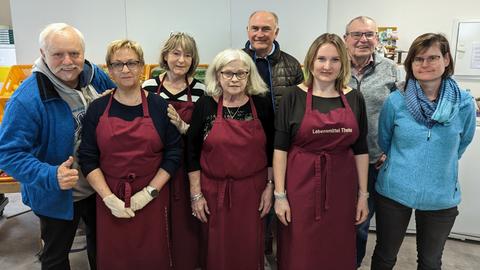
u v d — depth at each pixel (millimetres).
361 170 1660
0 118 2324
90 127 1526
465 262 2361
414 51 1533
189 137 1696
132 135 1503
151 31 2953
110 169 1530
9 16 3615
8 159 1373
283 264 1720
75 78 1539
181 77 1944
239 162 1636
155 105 1593
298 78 2088
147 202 1560
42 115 1438
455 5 2834
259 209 1731
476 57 2842
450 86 1553
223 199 1661
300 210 1606
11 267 2332
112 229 1587
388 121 1674
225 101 1666
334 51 1513
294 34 2871
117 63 1476
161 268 1678
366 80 1965
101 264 1633
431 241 1673
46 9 2941
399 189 1622
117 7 2930
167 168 1597
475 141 2436
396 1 2898
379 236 1776
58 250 1617
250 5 2859
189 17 2916
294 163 1609
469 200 2525
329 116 1543
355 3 2941
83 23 2955
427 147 1548
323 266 1655
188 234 1905
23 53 3000
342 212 1630
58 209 1523
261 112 1701
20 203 3307
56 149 1490
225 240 1694
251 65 1647
